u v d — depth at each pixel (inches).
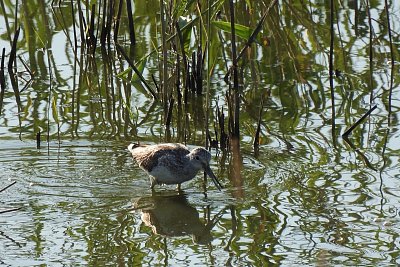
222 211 482.3
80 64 735.7
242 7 768.3
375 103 650.8
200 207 488.1
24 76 716.7
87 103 661.9
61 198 494.3
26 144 572.4
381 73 711.7
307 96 670.5
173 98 629.6
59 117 630.5
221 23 581.0
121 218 472.4
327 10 852.6
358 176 522.0
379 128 602.9
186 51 644.7
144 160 511.2
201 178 536.4
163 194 506.6
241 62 734.5
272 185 513.3
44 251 426.6
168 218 474.3
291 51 764.6
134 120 629.3
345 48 766.5
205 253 428.5
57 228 456.1
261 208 482.9
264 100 662.5
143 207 487.8
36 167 536.4
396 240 434.6
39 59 752.3
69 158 553.0
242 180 523.5
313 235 444.8
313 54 757.3
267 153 564.1
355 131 599.2
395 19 816.9
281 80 705.6
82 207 483.5
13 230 450.9
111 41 792.3
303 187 509.0
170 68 708.7
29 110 643.5
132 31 773.3
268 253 425.1
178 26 601.0
